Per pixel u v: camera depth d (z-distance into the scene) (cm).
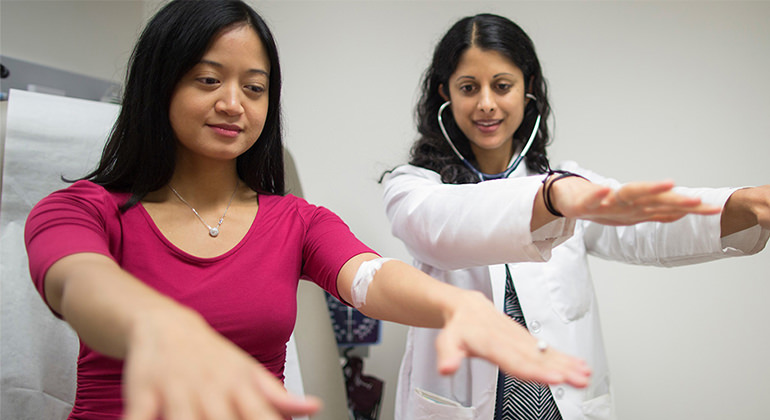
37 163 104
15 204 102
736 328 157
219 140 66
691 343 160
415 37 182
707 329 159
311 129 186
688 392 160
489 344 42
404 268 62
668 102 164
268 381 32
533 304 106
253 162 75
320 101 187
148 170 66
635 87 166
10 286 100
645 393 163
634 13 167
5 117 106
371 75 184
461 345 42
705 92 161
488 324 45
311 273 74
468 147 124
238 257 65
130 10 203
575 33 171
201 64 65
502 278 107
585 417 104
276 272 67
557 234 73
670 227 99
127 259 62
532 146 124
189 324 36
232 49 65
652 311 163
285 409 30
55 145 105
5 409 98
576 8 171
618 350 165
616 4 168
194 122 65
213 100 65
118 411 58
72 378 101
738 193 85
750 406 155
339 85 186
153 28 67
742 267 157
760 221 81
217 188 71
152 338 35
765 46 157
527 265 109
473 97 111
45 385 100
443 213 87
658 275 163
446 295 52
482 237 79
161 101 66
